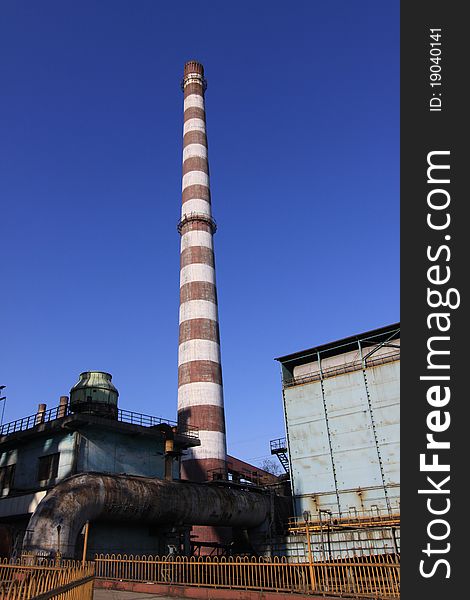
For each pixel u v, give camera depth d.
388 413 38.62
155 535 30.67
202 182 62.28
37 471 33.69
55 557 19.41
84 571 11.87
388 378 39.56
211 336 53.38
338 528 34.78
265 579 16.39
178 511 30.27
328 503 38.78
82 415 31.62
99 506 25.78
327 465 40.03
